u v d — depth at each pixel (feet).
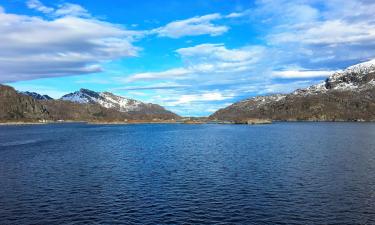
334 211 146.30
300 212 145.38
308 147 380.99
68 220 138.21
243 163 266.98
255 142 451.53
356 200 161.68
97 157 314.55
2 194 177.78
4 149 392.88
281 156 304.71
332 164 258.16
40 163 279.49
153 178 213.87
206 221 135.74
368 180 202.08
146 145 431.43
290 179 206.18
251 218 138.72
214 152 342.44
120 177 218.18
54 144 456.04
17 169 250.57
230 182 199.93
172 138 549.13
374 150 345.92
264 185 191.72
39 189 188.03
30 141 512.22
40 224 133.90
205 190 181.98
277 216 140.77
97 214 144.97
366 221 134.82
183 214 143.84
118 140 520.83
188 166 257.14
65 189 187.52
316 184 192.85
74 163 278.46
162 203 159.43
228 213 144.77
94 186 193.88
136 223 134.00
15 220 138.72
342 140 475.31
